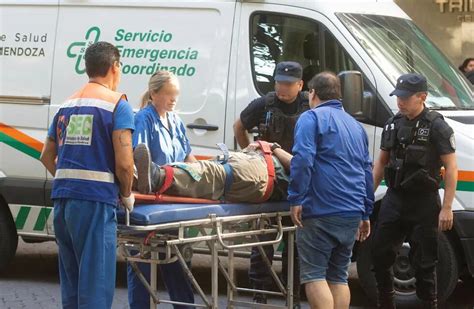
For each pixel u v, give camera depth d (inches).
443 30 720.3
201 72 394.9
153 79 317.7
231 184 290.0
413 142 322.7
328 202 293.7
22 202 416.8
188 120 394.6
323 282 295.7
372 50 376.2
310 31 382.9
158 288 407.8
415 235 331.0
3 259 428.1
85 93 269.7
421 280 334.3
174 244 272.2
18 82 422.0
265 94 383.6
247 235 291.1
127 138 264.5
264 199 299.4
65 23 417.7
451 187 321.7
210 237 280.2
